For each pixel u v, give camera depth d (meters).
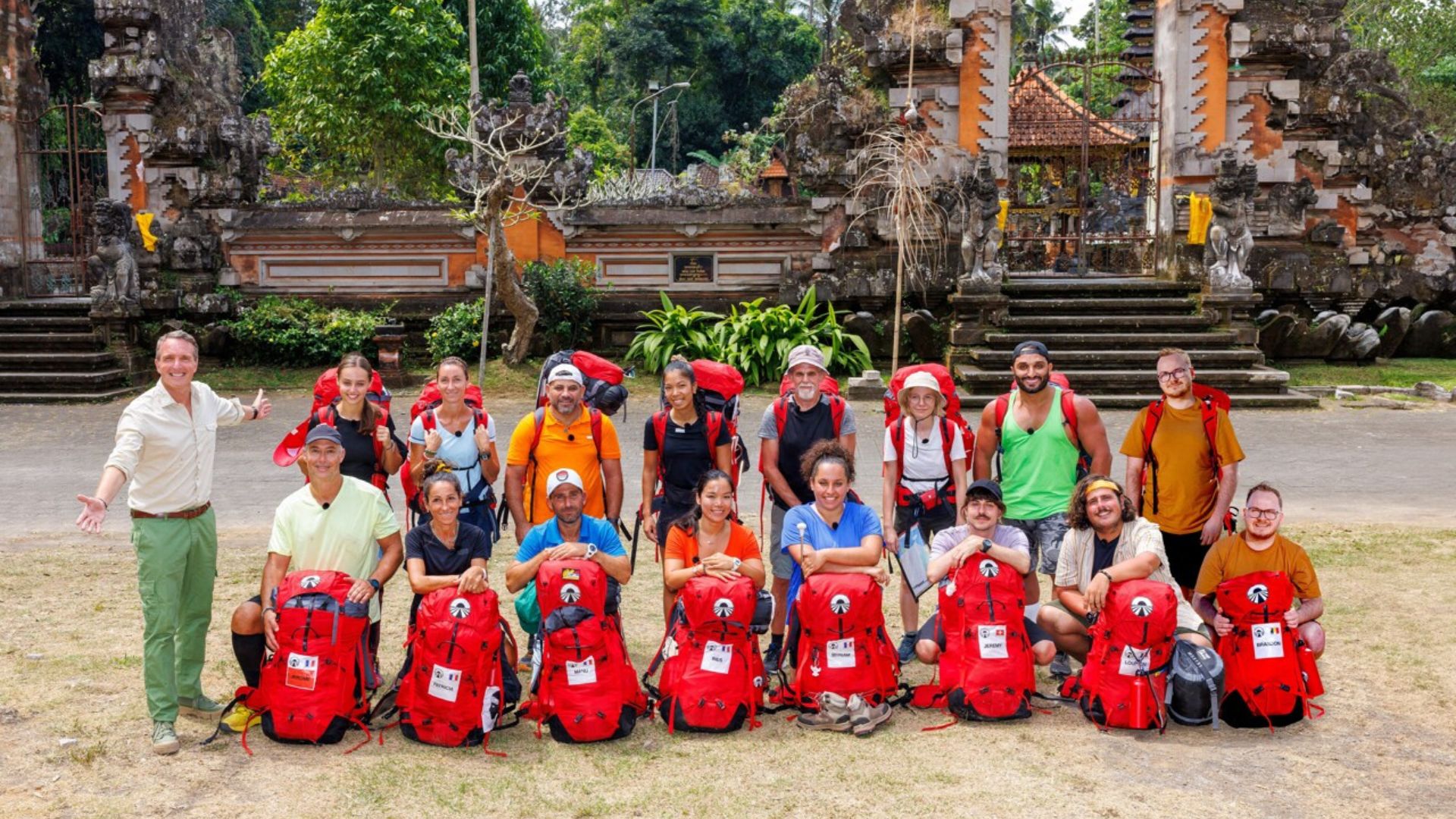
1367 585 7.48
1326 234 18.80
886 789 4.66
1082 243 19.48
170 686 5.09
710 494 5.48
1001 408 6.32
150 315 18.44
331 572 5.26
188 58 19.80
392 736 5.27
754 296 18.64
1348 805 4.51
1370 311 19.50
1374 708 5.52
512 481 6.16
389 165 30.81
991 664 5.42
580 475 6.08
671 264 18.70
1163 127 18.75
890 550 6.37
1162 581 5.44
